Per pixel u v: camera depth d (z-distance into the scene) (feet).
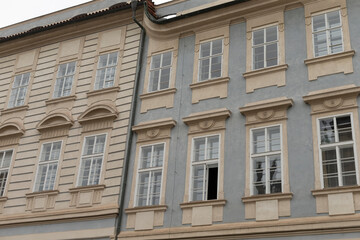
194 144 51.52
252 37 54.24
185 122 52.65
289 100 47.83
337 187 42.29
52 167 59.16
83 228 52.85
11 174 61.21
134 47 61.87
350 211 41.04
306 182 44.06
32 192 58.18
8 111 66.74
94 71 63.05
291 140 46.52
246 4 55.11
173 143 52.65
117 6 63.26
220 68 54.85
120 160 54.75
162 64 58.95
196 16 57.82
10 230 57.36
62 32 67.97
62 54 67.21
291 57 50.78
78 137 59.06
